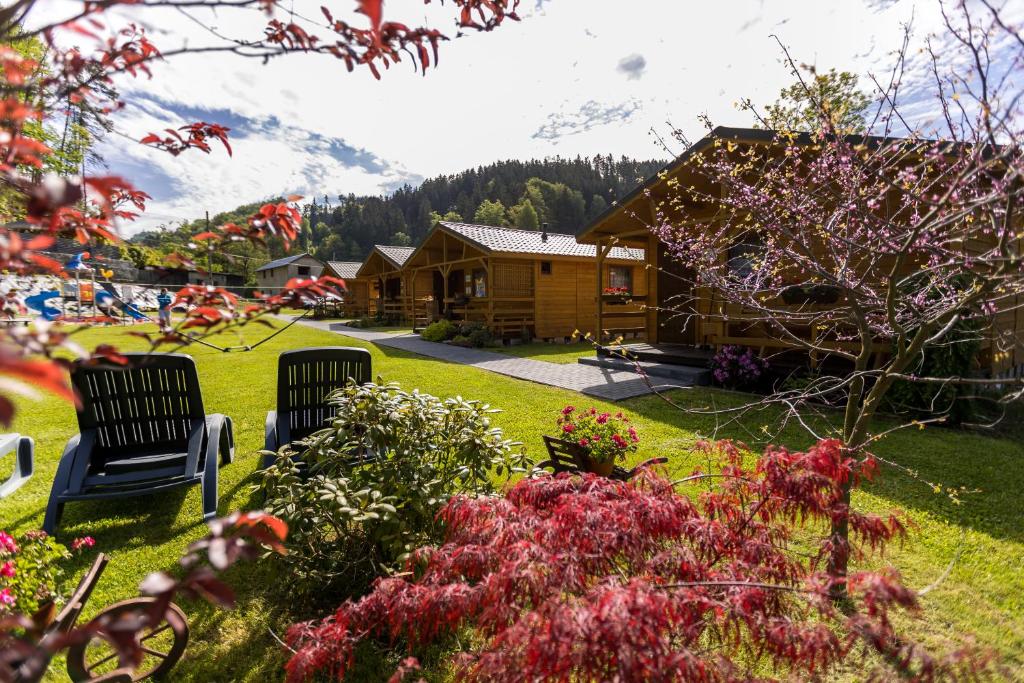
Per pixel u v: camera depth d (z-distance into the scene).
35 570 2.37
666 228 4.47
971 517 3.53
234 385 8.58
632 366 9.56
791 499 1.82
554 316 15.92
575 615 1.16
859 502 3.76
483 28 1.56
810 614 1.54
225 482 4.35
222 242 1.43
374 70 1.37
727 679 1.26
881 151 2.43
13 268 1.23
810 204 2.79
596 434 3.91
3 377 0.55
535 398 7.28
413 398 3.22
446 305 17.20
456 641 2.40
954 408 5.59
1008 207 1.76
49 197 0.78
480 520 1.94
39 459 4.90
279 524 0.95
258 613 2.63
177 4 0.95
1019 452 4.80
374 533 2.65
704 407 6.59
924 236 2.25
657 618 1.16
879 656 2.15
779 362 7.38
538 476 2.29
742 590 1.40
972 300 2.09
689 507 1.86
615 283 17.06
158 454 4.01
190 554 0.83
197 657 2.33
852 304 2.52
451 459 3.22
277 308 1.25
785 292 6.59
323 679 2.21
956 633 2.41
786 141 3.20
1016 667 2.18
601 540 1.58
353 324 23.48
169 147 1.53
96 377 3.71
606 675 1.12
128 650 0.73
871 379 6.24
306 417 4.36
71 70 1.12
